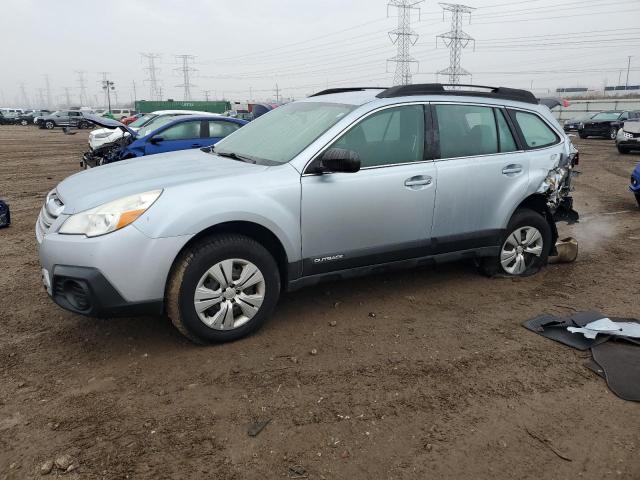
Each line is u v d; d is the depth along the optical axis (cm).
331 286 497
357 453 270
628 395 324
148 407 304
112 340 386
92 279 328
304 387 327
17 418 294
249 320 382
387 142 427
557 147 529
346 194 400
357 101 434
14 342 382
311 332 402
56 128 4278
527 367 356
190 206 346
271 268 383
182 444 274
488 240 489
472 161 465
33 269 550
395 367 353
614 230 752
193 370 345
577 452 275
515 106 510
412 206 432
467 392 325
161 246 338
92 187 373
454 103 467
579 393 327
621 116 2777
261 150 430
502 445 279
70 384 328
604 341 391
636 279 534
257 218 366
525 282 519
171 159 454
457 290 493
